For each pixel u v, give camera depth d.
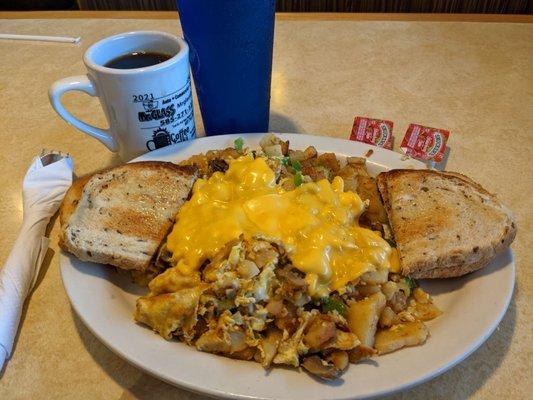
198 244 0.30
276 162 0.37
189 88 0.40
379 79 0.56
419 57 0.60
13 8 0.94
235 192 0.34
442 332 0.28
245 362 0.27
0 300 0.31
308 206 0.32
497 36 0.63
